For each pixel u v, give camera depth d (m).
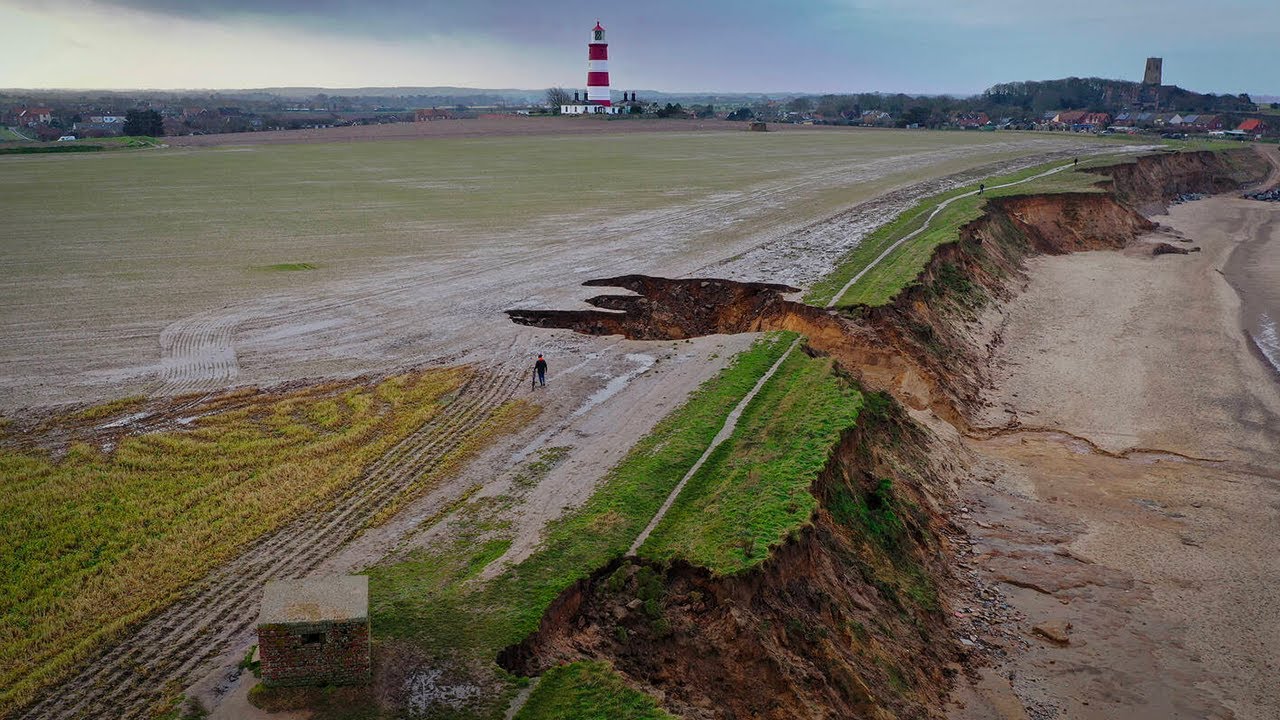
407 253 60.97
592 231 68.44
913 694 22.06
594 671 18.89
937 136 173.12
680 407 33.06
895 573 26.44
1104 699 22.84
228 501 26.55
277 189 95.31
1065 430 39.09
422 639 19.28
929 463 33.69
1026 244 73.00
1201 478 34.53
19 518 25.67
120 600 21.56
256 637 19.89
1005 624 25.83
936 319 47.41
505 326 43.72
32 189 94.25
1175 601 26.86
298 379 36.81
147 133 197.50
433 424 32.22
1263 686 23.33
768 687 19.95
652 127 191.38
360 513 25.72
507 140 164.25
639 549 23.03
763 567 21.91
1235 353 48.25
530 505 25.75
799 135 176.00
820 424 30.36
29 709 17.81
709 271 52.94
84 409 33.53
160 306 47.34
